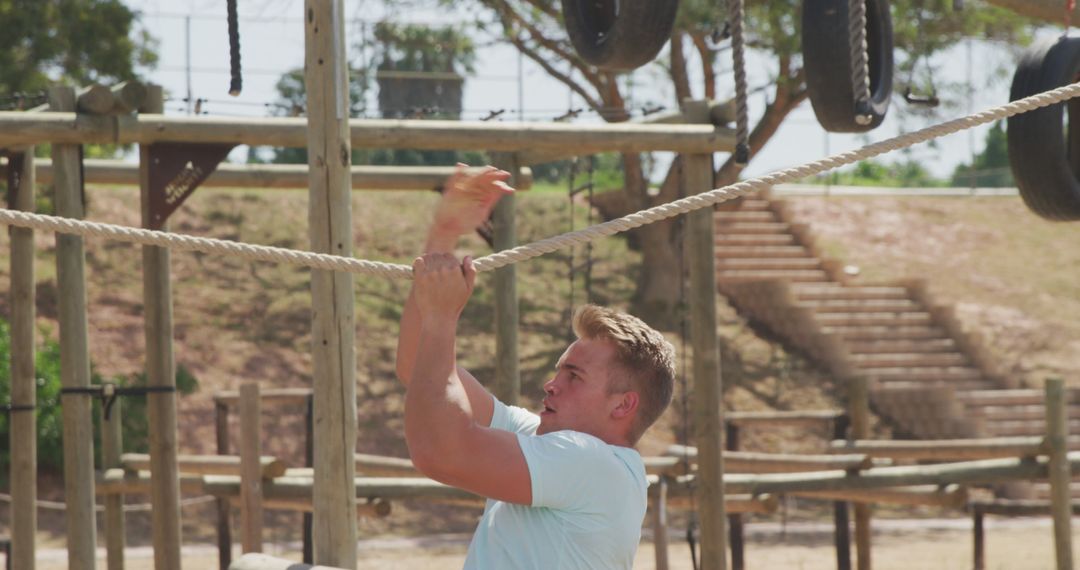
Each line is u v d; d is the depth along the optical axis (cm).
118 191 2141
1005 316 2161
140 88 726
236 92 559
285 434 1686
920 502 969
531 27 1784
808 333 2036
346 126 594
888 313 2070
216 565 1230
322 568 583
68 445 770
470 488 267
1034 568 1212
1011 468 959
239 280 1989
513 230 936
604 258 2228
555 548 274
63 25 1683
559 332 1984
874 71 652
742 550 1072
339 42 592
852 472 968
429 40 1795
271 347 1845
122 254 1994
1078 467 956
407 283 2095
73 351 773
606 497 276
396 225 2222
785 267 2139
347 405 598
